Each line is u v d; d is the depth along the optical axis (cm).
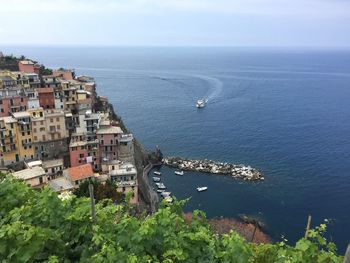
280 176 11450
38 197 1738
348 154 13388
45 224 1545
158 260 1330
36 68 13788
